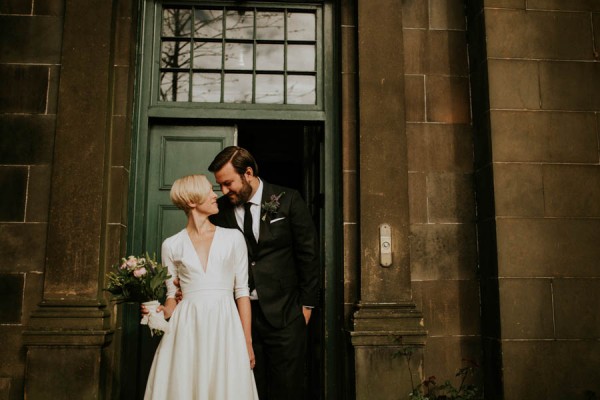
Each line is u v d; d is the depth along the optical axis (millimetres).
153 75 4000
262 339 2984
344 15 3996
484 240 3775
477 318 3795
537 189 3684
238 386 2502
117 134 3723
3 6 3775
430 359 3727
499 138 3717
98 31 3686
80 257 3436
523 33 3854
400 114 3768
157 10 4078
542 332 3545
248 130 7422
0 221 3561
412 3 4098
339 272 3814
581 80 3840
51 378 3258
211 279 2639
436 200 3887
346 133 3848
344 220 3748
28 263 3533
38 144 3646
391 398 3402
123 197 3684
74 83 3619
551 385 3502
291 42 4125
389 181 3686
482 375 3738
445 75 4035
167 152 3986
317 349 4152
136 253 3783
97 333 3279
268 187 3123
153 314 2529
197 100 4027
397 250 3625
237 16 4148
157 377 2521
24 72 3713
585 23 3914
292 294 3055
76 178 3516
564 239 3650
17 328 3475
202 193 2691
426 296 3783
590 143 3770
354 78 3918
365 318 3502
